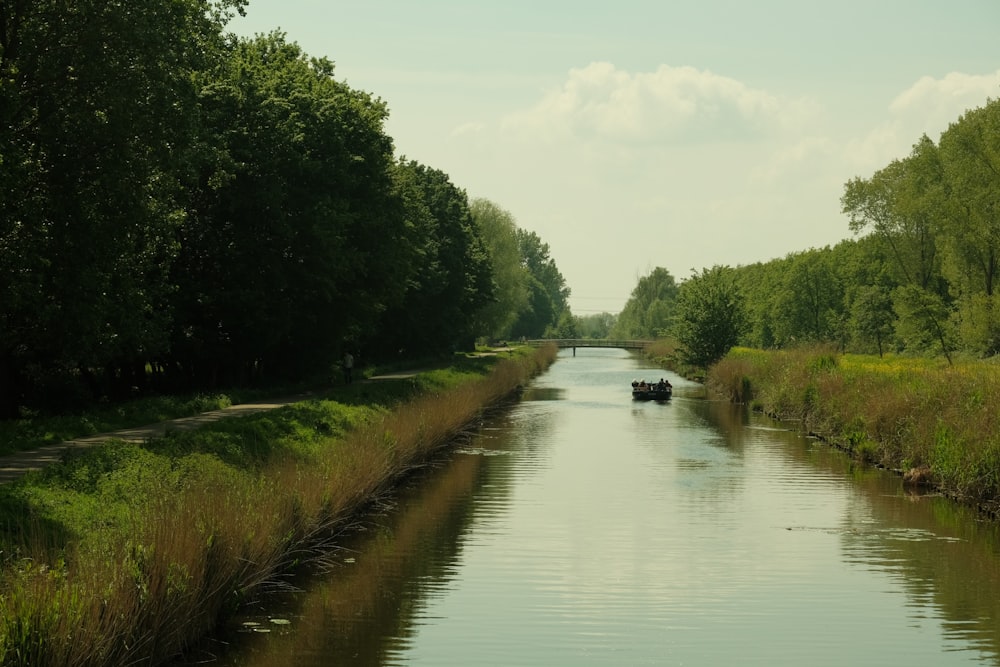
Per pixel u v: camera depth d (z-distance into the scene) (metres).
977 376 29.81
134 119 24.41
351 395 33.44
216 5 28.94
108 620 10.73
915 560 19.08
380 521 22.38
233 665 12.77
